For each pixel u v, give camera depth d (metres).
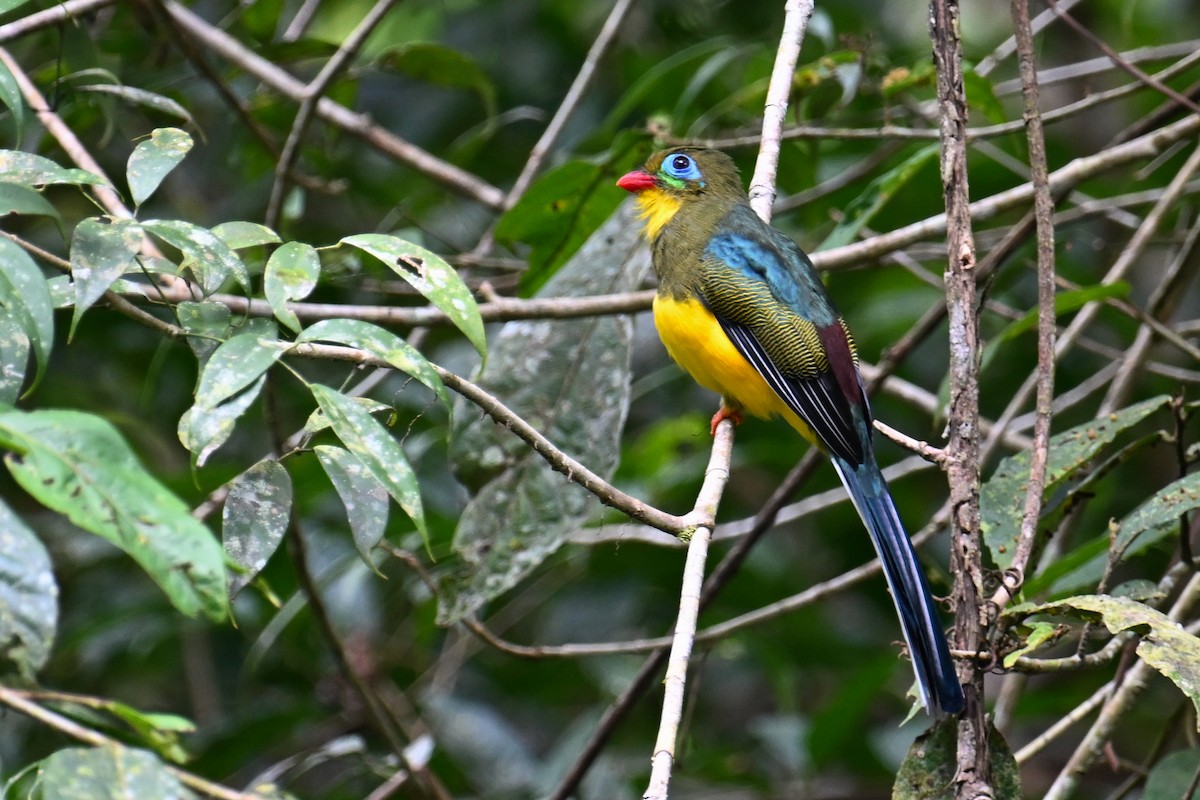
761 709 14.56
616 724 9.54
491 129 12.48
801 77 10.05
